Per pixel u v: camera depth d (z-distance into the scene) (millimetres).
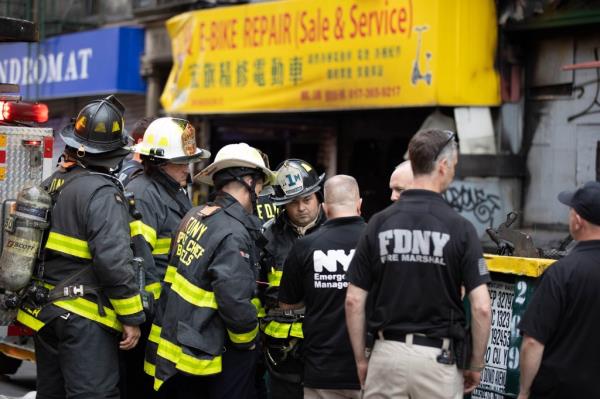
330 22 15055
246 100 16625
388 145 16812
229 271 6730
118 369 7176
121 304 6875
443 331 5672
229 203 7016
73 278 6980
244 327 6773
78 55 21594
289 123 18375
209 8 17984
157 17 20016
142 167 9000
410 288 5715
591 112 13211
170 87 18359
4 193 9727
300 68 15609
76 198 6980
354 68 14664
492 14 13789
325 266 6676
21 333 9664
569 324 5594
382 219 5898
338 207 6793
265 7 16219
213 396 7047
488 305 5605
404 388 5691
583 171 13336
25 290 7137
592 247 5652
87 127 7184
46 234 7074
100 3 22297
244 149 7141
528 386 5695
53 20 22781
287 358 7277
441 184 5938
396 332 5730
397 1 13961
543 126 13820
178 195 7914
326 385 6645
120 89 20547
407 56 13852
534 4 13391
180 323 6848
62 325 6938
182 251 7035
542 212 13797
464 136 13680
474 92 13594
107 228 6875
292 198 7426
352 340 5988
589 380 5555
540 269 7062
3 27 9555
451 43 13484
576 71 13375
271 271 7551
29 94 23250
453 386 5656
